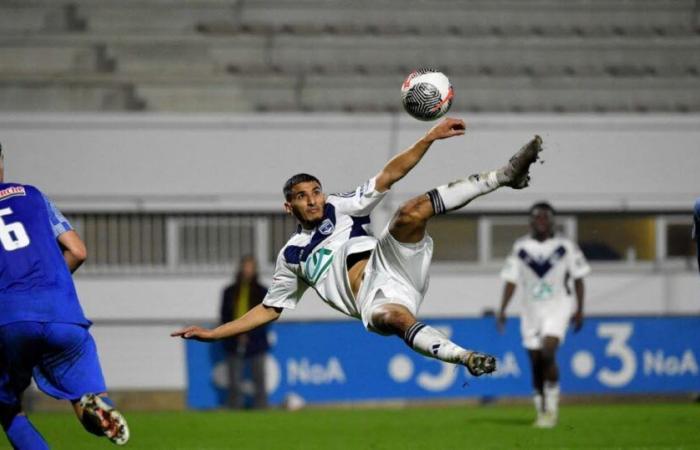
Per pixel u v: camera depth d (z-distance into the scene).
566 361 58.94
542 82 80.38
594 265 72.06
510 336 59.16
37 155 69.50
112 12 83.50
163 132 70.38
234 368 58.16
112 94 76.25
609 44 83.94
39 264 24.39
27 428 24.80
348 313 27.05
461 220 71.75
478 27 85.75
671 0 87.50
